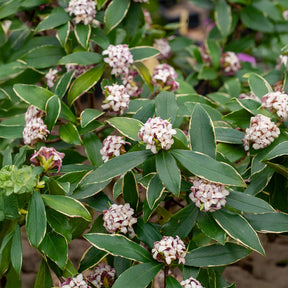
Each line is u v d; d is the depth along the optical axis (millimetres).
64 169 1052
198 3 1399
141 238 985
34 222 953
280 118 1017
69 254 1142
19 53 1225
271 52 1498
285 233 1118
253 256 1194
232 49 1428
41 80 1257
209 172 936
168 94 1033
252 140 999
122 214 984
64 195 992
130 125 996
